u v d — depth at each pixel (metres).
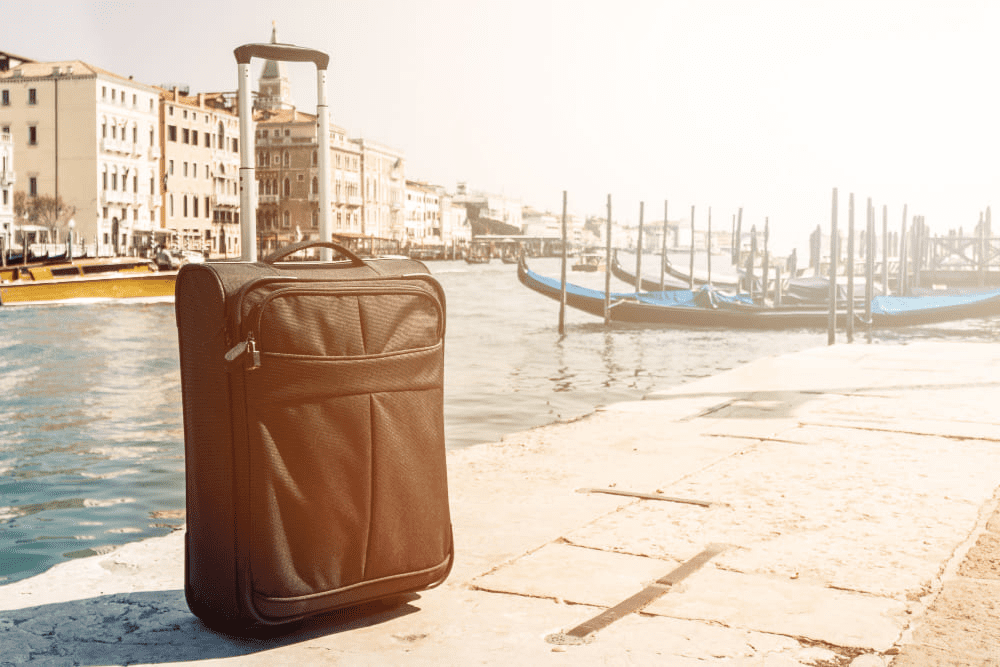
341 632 2.82
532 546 3.62
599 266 116.69
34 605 3.07
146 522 8.40
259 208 104.38
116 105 77.50
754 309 37.28
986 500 4.20
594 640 2.71
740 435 5.76
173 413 16.28
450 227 170.75
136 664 2.59
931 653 2.61
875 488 4.43
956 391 7.47
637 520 3.94
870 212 32.41
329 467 2.84
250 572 2.74
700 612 2.92
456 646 2.70
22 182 76.06
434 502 3.08
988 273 52.25
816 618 2.86
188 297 2.85
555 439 5.70
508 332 36.41
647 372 24.56
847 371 8.77
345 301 2.89
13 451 12.39
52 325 34.66
